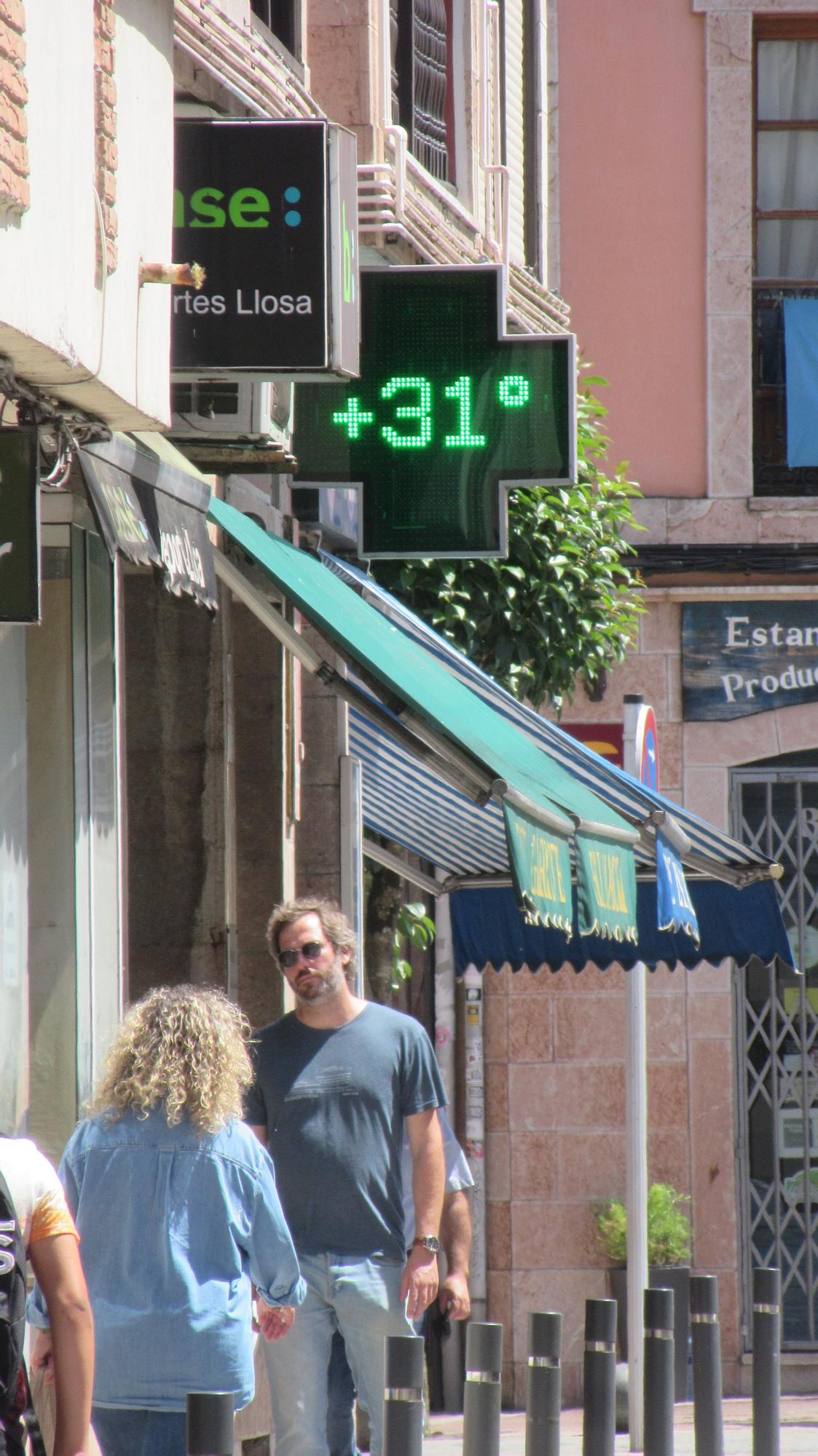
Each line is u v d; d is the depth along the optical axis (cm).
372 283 2481
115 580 1933
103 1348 1347
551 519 3192
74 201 1513
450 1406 3809
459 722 1952
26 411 1551
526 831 1788
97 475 1628
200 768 2462
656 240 4166
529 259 3856
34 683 1852
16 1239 1082
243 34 2216
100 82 1591
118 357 1622
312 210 2008
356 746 2700
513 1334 3856
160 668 2464
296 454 2483
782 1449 2809
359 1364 1784
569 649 3247
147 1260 1357
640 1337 2758
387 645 2127
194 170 2008
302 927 1817
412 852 3303
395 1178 1811
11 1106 1780
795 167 4209
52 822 1847
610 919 2019
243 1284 1381
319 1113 1797
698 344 4153
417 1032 1833
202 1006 1409
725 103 4172
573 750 2300
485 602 3134
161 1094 1378
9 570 1427
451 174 3259
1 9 1354
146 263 1709
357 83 2723
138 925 2456
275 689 2500
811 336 4197
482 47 3275
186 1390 1345
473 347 2469
